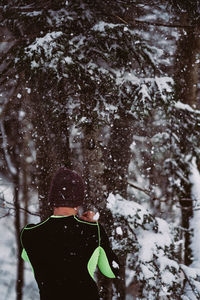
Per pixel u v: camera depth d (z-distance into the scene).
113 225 4.37
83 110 4.15
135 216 4.38
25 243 2.01
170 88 4.26
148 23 5.01
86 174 4.75
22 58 3.76
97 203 4.78
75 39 4.26
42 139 4.73
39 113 4.71
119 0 4.66
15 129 5.59
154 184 7.99
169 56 6.97
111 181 4.93
